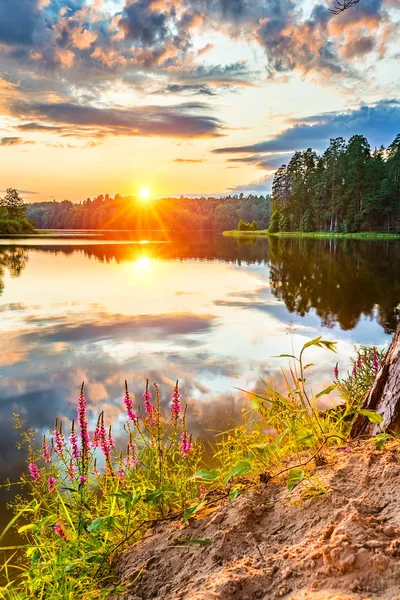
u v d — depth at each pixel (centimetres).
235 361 913
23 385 791
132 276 2480
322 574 145
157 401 296
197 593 154
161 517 244
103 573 207
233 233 13175
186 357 947
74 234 12444
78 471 270
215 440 529
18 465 518
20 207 13775
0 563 353
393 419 258
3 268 2961
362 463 209
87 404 702
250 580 153
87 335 1151
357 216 8075
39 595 207
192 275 2517
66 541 234
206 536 199
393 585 133
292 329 1203
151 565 196
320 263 3173
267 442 274
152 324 1277
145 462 293
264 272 2655
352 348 1003
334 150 9581
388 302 1625
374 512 172
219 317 1372
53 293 1888
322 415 334
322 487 197
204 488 283
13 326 1265
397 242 6062
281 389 737
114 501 254
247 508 201
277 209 11269
